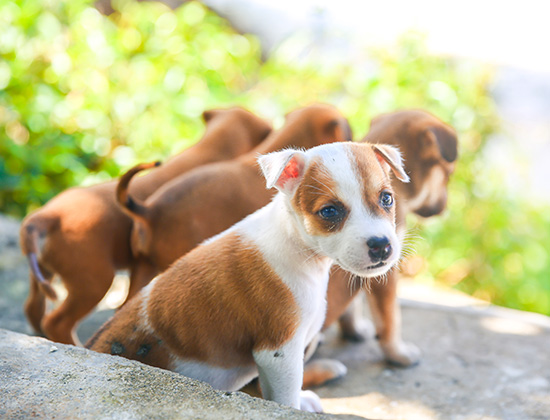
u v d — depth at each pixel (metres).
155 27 1.68
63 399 0.63
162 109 1.53
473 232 1.62
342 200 0.67
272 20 2.34
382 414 0.83
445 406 0.84
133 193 0.93
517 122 1.92
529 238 1.68
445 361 0.95
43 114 1.45
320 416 0.63
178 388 0.65
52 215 0.88
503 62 1.92
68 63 1.54
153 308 0.72
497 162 1.72
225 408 0.63
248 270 0.71
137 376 0.66
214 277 0.71
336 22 1.95
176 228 0.84
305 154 0.70
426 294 1.22
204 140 0.99
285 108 1.61
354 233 0.66
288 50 1.86
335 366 0.90
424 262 1.60
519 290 1.62
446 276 1.63
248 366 0.74
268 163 0.68
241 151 0.98
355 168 0.68
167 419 0.61
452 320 1.08
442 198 0.92
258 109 1.58
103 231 0.89
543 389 0.88
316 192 0.68
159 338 0.72
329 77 1.70
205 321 0.71
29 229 0.87
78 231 0.88
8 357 0.68
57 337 0.88
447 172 0.92
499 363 0.94
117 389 0.64
